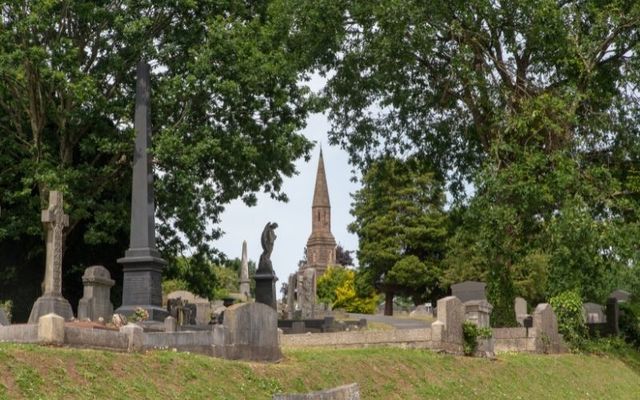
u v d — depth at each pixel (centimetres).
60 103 4022
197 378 2072
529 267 6962
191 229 4347
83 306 3278
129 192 4244
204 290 4731
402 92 4484
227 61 4050
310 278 6550
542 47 3972
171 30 4200
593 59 4025
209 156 4038
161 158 3791
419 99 4600
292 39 4309
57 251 2916
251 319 2409
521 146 3994
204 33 4144
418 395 2534
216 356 2311
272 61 4119
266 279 4794
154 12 4162
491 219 3812
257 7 4462
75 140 4141
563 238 3706
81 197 4003
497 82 4084
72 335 2030
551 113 3922
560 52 3966
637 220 3891
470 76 4006
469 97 4319
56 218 2930
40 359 1839
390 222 8425
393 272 8331
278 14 4250
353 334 3106
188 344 2267
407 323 6538
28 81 3881
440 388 2638
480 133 4341
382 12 3956
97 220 4028
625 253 3700
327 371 2430
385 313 8581
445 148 4766
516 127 3903
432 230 8262
